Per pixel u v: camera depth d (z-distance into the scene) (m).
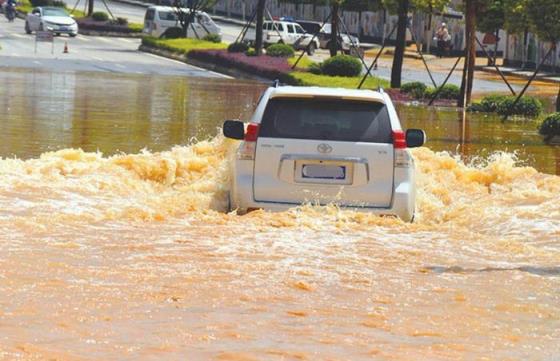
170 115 57.59
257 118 24.72
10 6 169.38
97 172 29.19
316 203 24.47
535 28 71.12
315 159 24.44
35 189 26.80
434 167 31.73
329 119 24.69
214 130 50.50
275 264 19.67
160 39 133.62
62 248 20.42
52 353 13.78
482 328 15.76
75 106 59.44
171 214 24.91
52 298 16.58
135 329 15.09
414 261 20.47
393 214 24.53
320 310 16.48
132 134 47.03
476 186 31.11
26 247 20.36
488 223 25.67
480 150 48.50
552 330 15.73
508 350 14.66
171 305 16.47
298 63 108.00
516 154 47.25
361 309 16.64
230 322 15.62
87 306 16.20
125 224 23.42
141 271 18.67
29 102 60.28
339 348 14.49
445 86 81.75
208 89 81.81
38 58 105.81
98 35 155.12
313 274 18.95
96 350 14.03
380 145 24.52
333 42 106.75
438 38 137.88
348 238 22.50
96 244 20.98
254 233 22.64
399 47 88.94
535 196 28.98
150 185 29.17
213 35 140.50
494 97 72.94
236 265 19.44
